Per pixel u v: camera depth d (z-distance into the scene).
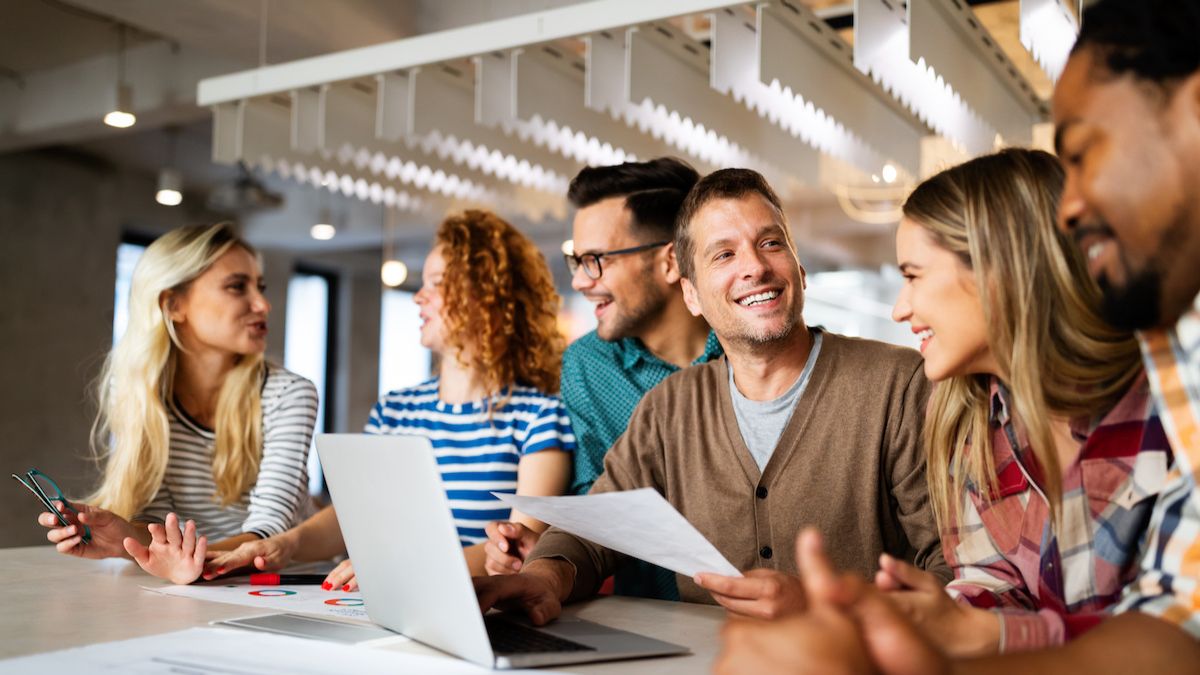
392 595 1.22
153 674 1.01
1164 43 0.78
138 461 2.25
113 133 4.88
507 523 1.70
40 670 1.03
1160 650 0.80
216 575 1.79
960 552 1.34
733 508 1.70
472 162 3.38
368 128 3.15
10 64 4.77
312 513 2.64
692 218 1.72
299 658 1.10
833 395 1.67
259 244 8.01
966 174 1.23
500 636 1.19
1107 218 0.82
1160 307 0.83
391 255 5.08
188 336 2.37
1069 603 1.14
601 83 2.35
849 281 6.45
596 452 2.18
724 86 2.18
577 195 2.29
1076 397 1.13
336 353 9.13
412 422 2.36
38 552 2.13
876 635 0.71
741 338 1.66
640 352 2.24
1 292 5.76
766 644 0.70
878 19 2.03
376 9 3.52
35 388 5.91
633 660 1.11
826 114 2.39
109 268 6.40
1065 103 0.85
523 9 3.40
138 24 3.73
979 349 1.23
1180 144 0.78
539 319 2.42
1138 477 1.06
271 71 2.70
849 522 1.65
